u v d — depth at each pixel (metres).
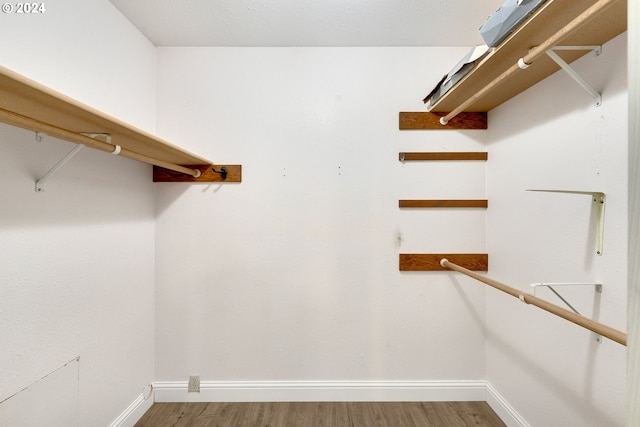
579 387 1.25
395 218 1.96
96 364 1.45
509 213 1.72
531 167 1.54
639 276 0.49
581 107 1.24
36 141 1.15
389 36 1.85
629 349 0.50
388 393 1.93
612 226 1.11
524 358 1.58
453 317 1.95
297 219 1.96
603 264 1.14
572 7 0.99
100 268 1.48
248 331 1.95
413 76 1.96
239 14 1.65
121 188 1.64
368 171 1.96
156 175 1.94
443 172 1.96
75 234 1.33
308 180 1.96
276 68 1.96
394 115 1.96
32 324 1.14
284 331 1.95
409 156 1.95
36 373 1.15
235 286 1.95
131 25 1.72
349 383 1.94
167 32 1.81
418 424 1.72
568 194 1.30
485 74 1.45
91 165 1.43
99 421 1.47
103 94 1.50
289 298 1.96
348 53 1.96
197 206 1.95
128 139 1.28
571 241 1.29
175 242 1.95
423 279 1.96
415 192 1.96
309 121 1.96
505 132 1.76
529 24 1.08
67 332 1.29
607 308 1.12
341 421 1.75
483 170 1.96
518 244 1.64
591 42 1.14
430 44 1.94
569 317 0.98
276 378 1.95
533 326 1.52
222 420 1.76
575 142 1.27
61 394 1.26
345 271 1.96
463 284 1.95
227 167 1.95
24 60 1.11
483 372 1.95
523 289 1.60
